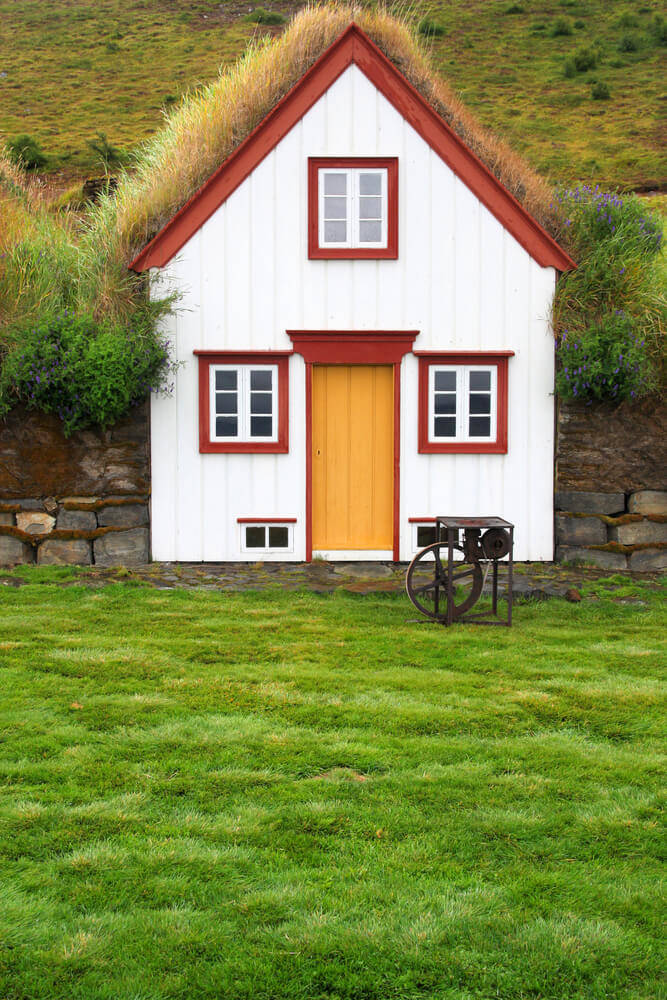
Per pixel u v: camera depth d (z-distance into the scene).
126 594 10.44
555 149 35.88
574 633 9.07
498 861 4.50
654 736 6.21
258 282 12.31
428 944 3.80
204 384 12.28
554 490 12.41
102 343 11.41
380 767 5.56
